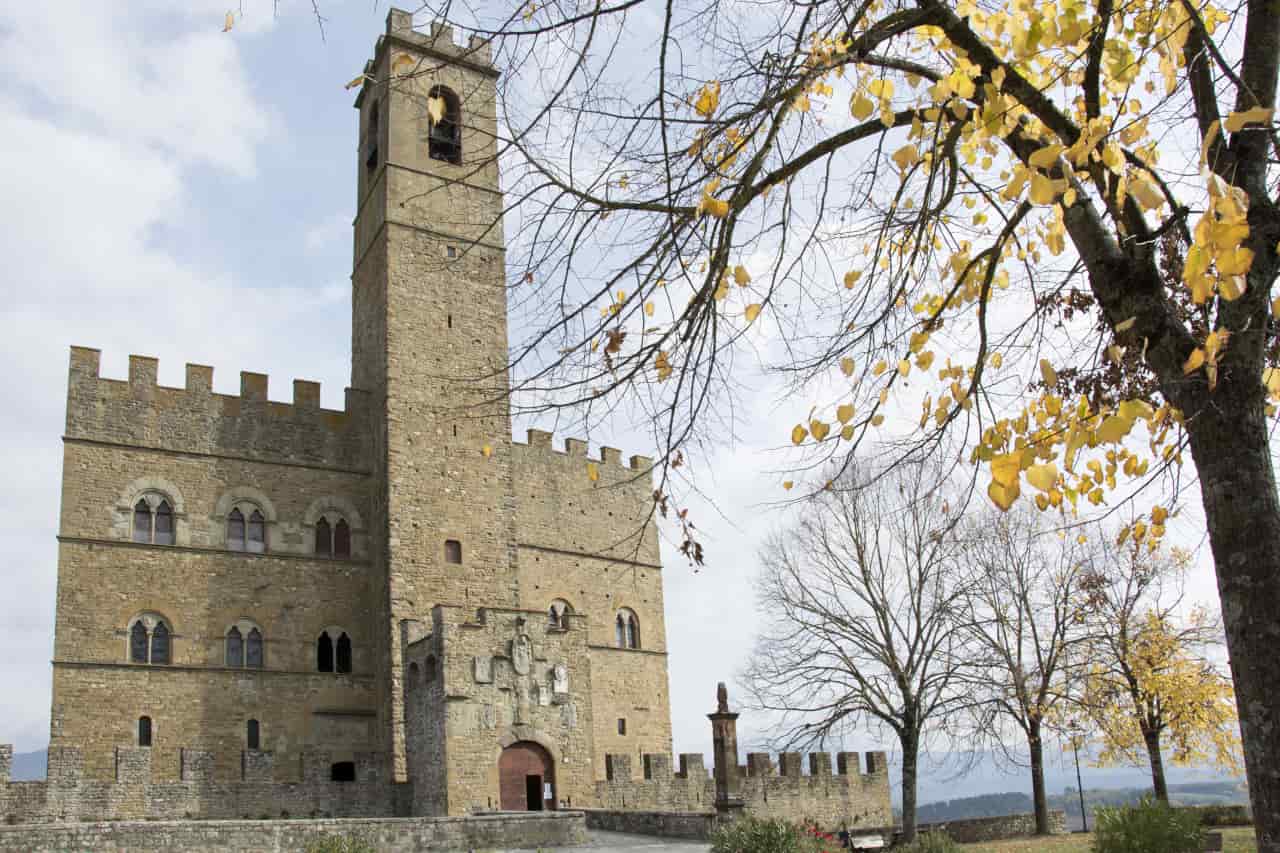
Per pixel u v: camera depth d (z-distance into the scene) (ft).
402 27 175.22
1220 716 146.72
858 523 138.92
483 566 171.01
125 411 158.51
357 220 194.18
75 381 156.04
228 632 157.07
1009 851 114.32
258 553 162.09
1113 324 31.07
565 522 207.82
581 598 205.67
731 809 119.34
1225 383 28.35
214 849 96.58
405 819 106.93
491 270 184.44
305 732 157.38
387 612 160.76
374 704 163.02
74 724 143.02
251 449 166.40
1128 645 149.38
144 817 132.67
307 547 166.61
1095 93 31.24
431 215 180.34
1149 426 32.48
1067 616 148.25
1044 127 32.14
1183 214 29.45
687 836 121.70
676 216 33.68
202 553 158.20
